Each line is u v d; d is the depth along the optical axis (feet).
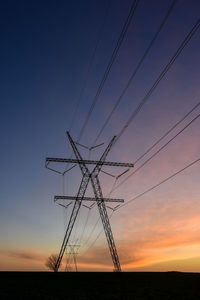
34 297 100.73
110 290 125.18
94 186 189.98
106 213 191.72
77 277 184.14
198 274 205.67
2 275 194.90
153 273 213.05
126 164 164.45
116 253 188.65
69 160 163.32
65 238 199.21
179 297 104.73
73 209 191.42
